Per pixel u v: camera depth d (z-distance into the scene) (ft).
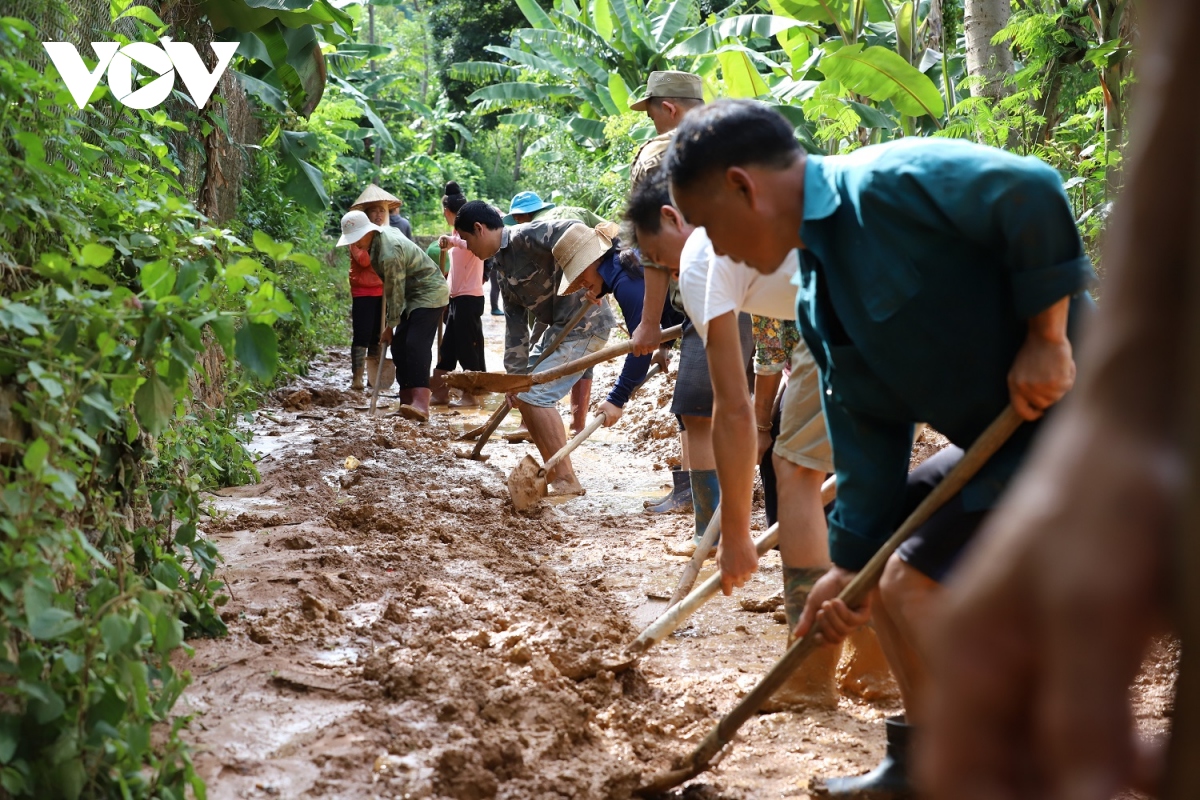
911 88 27.02
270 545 16.60
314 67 26.53
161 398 9.07
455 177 108.17
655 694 11.86
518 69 77.66
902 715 9.43
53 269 8.38
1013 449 7.76
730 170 7.94
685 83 19.38
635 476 24.20
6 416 8.27
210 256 11.35
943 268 7.40
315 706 10.69
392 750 9.76
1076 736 1.77
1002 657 1.90
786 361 14.69
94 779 7.73
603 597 15.47
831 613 8.45
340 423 29.01
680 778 9.53
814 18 33.04
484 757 9.60
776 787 9.83
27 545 7.50
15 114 9.22
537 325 26.35
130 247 10.83
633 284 21.21
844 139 32.09
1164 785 1.78
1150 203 1.80
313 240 43.57
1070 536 1.81
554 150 72.69
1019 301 7.09
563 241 21.49
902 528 8.14
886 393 8.23
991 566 1.91
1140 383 1.82
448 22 111.24
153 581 10.62
